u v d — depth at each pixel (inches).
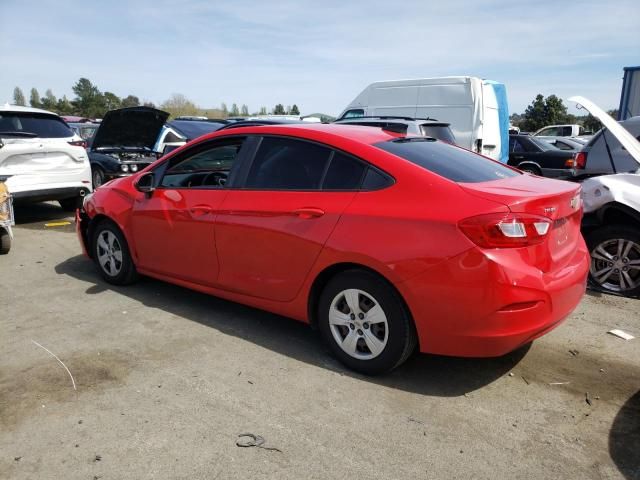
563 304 126.0
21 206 412.8
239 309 182.5
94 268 231.9
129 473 100.1
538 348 153.5
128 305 185.9
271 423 115.8
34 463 103.0
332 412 120.0
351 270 132.9
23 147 309.4
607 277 202.1
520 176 149.6
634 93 576.4
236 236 155.9
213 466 102.0
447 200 121.8
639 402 124.8
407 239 122.4
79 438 110.5
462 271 116.2
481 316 116.5
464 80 418.0
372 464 102.6
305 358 146.3
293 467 101.7
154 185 186.7
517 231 115.4
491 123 434.0
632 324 171.8
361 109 474.3
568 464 103.0
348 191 136.5
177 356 147.1
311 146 147.5
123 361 143.9
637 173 212.8
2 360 144.4
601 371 139.9
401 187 128.7
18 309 182.2
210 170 178.9
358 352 136.9
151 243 185.2
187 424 115.3
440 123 362.3
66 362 143.2
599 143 260.4
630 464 103.0
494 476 99.6
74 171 333.1
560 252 131.1
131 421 116.3
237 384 132.2
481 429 114.0
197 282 173.6
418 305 122.2
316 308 147.4
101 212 200.7
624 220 201.2
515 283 115.3
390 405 123.0
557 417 118.7
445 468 101.6
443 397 126.6
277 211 145.9
